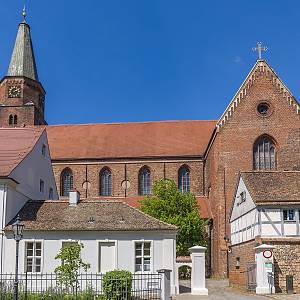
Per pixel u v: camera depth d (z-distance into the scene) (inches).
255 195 1707.7
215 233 2532.0
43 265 1555.1
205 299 1382.9
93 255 1560.0
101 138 3225.9
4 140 1910.7
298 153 2514.8
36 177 1914.4
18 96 3361.2
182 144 3112.7
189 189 3016.7
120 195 3046.3
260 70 2596.0
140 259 1568.7
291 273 1592.0
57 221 1606.8
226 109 2573.8
